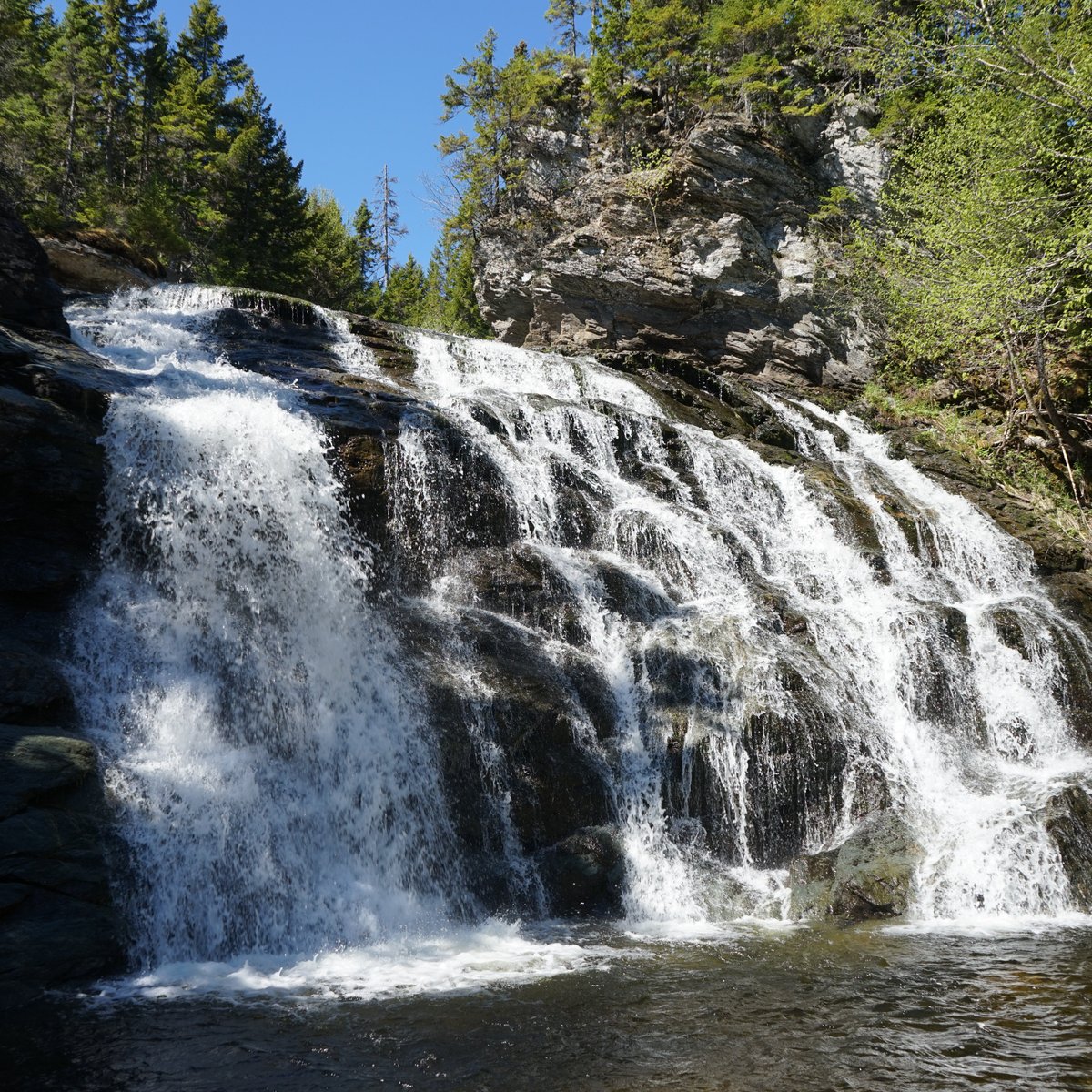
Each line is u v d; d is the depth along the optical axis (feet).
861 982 29.04
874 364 106.63
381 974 30.17
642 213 115.34
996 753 52.42
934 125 109.40
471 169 147.33
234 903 32.71
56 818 29.68
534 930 35.76
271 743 38.06
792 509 70.03
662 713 45.16
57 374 44.91
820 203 113.29
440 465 53.52
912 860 39.70
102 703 36.06
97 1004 26.91
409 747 39.91
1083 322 94.02
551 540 56.08
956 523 72.23
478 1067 22.72
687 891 39.17
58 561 40.11
